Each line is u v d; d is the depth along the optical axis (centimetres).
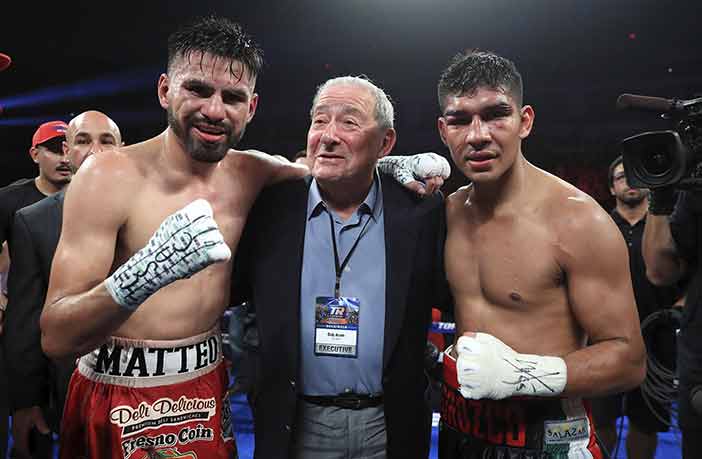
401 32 1038
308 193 186
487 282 169
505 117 159
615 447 340
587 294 157
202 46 157
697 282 204
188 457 167
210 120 157
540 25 995
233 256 176
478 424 169
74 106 1172
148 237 160
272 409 172
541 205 165
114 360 162
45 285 216
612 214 356
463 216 179
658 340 310
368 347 174
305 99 1225
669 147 186
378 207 184
